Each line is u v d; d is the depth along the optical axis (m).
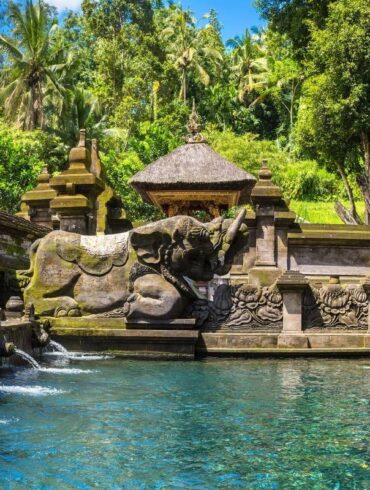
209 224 13.30
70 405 7.88
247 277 15.01
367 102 25.53
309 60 30.30
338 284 14.09
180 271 13.27
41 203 19.20
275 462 5.67
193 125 21.66
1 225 15.20
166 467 5.50
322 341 13.62
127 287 13.38
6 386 9.08
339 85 25.47
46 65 45.00
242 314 13.81
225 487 5.04
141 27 59.44
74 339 13.18
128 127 48.03
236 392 9.04
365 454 5.92
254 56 69.12
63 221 16.16
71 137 44.75
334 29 25.56
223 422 7.13
